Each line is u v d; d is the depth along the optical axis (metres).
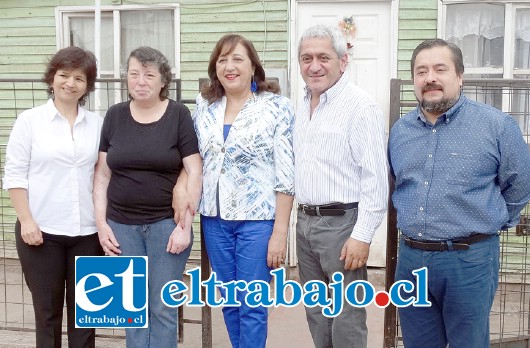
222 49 3.17
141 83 3.12
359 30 5.41
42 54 5.88
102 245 3.27
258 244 3.23
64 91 3.21
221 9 5.58
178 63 5.70
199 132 3.27
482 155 2.73
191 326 4.59
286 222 3.22
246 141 3.15
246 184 3.19
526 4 5.29
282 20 5.48
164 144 3.16
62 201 3.25
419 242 2.85
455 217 2.76
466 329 2.86
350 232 3.11
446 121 2.79
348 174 3.08
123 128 3.21
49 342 3.36
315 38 3.03
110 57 5.88
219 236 3.30
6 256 5.81
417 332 3.02
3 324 4.54
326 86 3.06
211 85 3.31
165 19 5.76
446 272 2.81
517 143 2.75
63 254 3.33
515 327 4.59
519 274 4.68
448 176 2.76
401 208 2.92
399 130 2.96
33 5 5.84
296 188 3.22
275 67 5.54
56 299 3.34
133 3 5.72
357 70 5.45
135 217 3.20
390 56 5.39
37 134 3.22
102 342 4.12
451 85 2.74
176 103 3.27
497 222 2.78
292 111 3.26
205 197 3.27
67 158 3.23
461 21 5.38
